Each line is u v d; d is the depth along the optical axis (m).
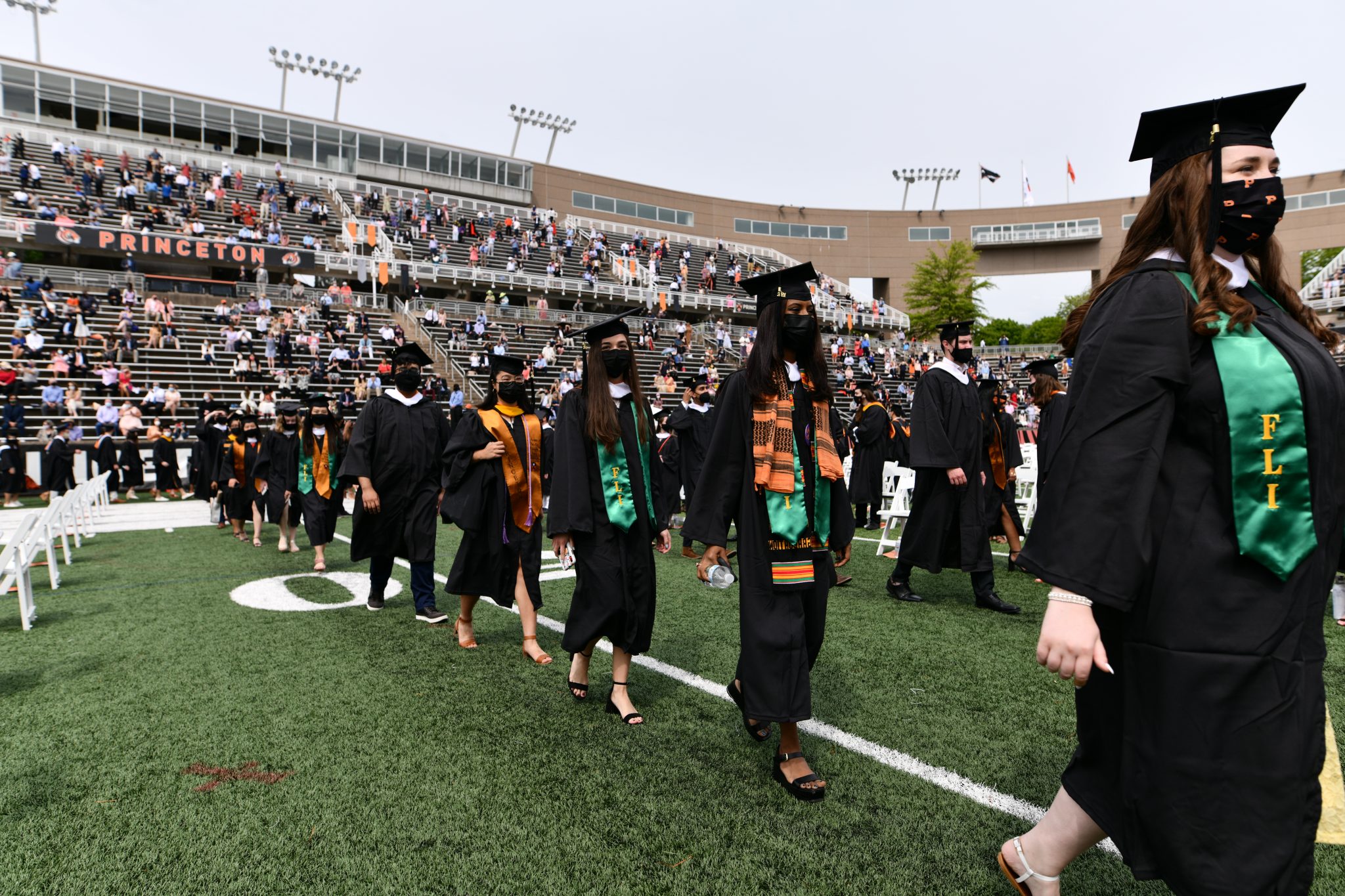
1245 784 1.26
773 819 2.50
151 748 3.10
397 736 3.22
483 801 2.64
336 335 24.83
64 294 23.19
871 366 35.06
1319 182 50.09
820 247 57.69
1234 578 1.29
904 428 10.73
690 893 2.11
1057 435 1.43
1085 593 1.30
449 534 10.16
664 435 12.16
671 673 4.11
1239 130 1.41
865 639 4.68
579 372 25.83
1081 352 1.44
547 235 42.62
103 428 16.78
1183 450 1.34
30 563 5.25
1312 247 50.41
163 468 16.25
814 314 2.77
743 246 54.16
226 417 12.15
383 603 5.81
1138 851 1.39
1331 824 1.40
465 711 3.53
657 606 5.75
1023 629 4.92
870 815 2.52
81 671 4.14
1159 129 1.52
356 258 30.38
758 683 2.65
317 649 4.61
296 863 2.27
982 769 2.86
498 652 4.55
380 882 2.17
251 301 25.69
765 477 2.67
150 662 4.32
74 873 2.22
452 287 35.72
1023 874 1.72
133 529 10.79
